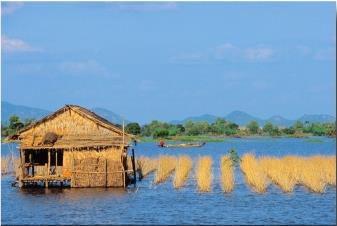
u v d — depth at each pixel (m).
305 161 132.62
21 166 108.00
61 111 107.94
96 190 104.44
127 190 105.06
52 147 106.44
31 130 108.06
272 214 83.25
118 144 106.06
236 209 87.12
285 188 101.94
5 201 94.38
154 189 107.00
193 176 128.88
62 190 105.25
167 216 82.38
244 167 131.00
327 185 109.38
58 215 83.31
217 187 109.94
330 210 85.50
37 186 111.50
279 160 134.38
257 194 100.44
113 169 106.12
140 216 82.38
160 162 139.25
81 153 106.25
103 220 79.81
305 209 86.44
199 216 82.38
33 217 81.94
